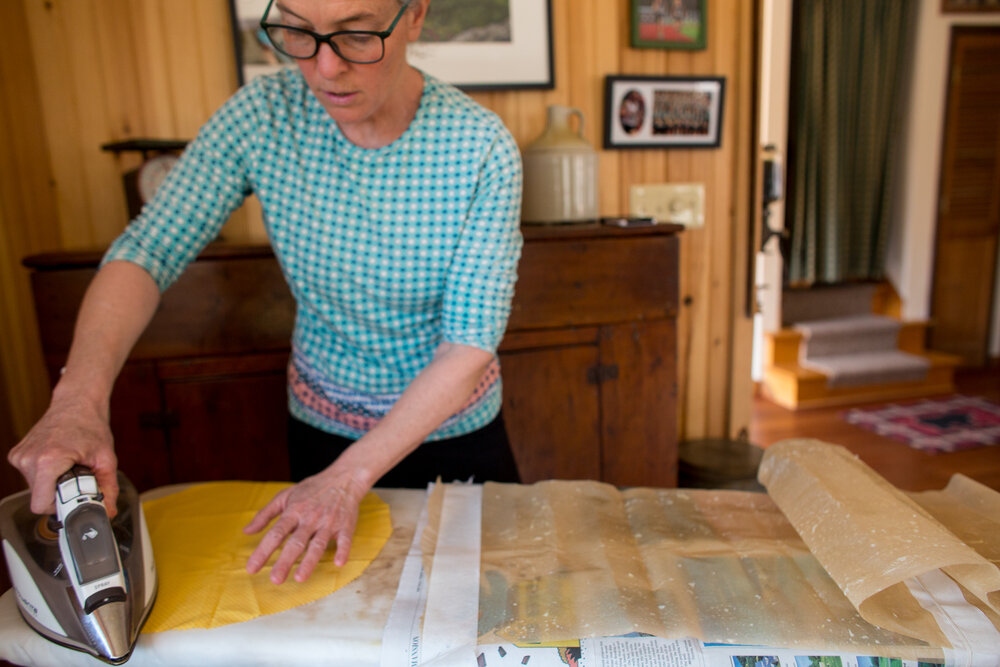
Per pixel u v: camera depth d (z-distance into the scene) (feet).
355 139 2.85
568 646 1.92
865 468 2.70
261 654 1.97
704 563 2.32
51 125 5.32
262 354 4.85
